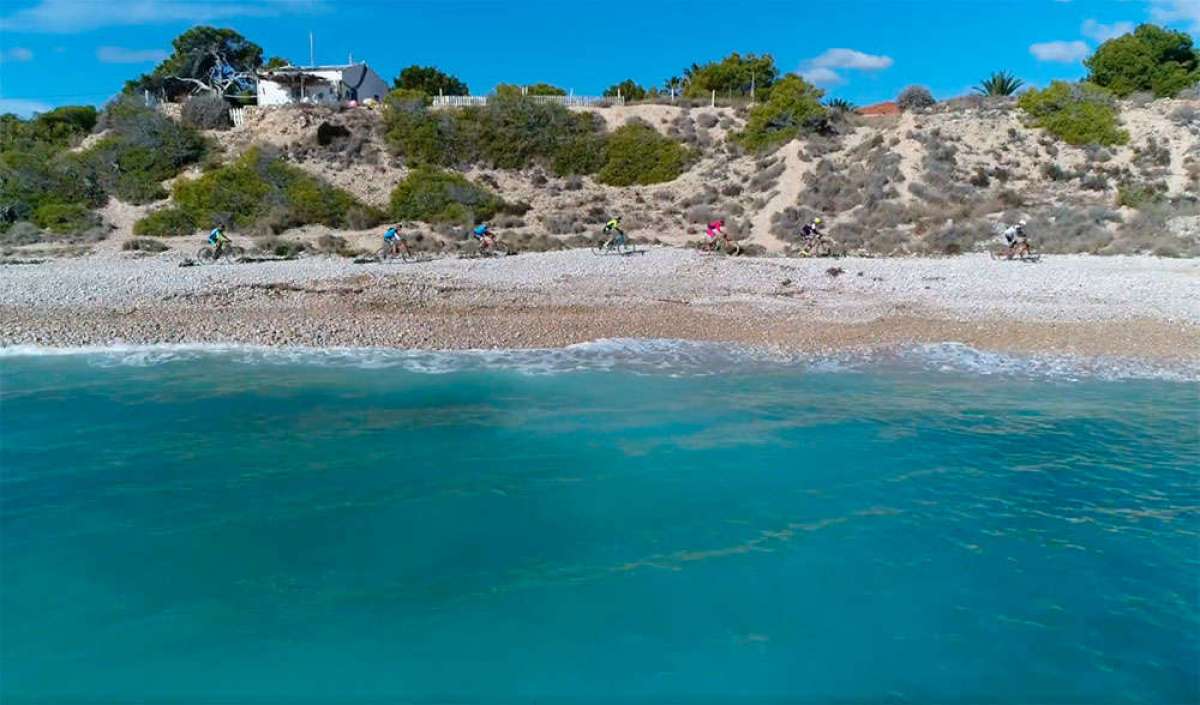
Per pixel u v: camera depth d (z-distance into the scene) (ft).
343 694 23.71
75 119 155.33
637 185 148.05
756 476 38.09
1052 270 89.71
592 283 84.38
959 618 26.99
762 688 23.91
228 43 218.18
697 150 153.79
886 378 55.21
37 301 73.87
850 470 38.83
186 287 79.97
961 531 32.73
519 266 93.09
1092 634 26.07
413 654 25.40
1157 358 59.77
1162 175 125.80
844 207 124.77
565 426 45.01
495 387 52.70
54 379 53.67
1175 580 29.07
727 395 51.19
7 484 36.68
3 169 127.85
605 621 26.99
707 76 225.97
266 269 90.74
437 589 28.78
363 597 28.30
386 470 38.73
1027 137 139.95
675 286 83.20
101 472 38.19
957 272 89.25
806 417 46.73
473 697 23.58
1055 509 34.71
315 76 188.55
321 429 44.42
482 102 170.09
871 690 23.79
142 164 135.44
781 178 136.87
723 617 27.14
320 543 31.78
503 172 149.18
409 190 132.87
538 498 35.76
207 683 24.12
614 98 183.52
